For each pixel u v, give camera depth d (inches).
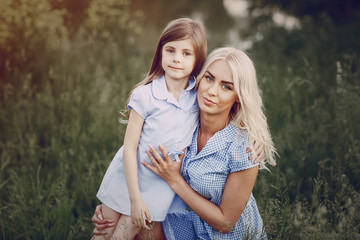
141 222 72.2
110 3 240.7
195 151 75.3
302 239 72.4
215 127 74.9
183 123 73.7
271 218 74.8
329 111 133.5
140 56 216.7
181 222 81.6
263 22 316.5
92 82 164.1
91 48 208.2
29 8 194.5
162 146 72.4
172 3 656.4
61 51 194.2
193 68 76.1
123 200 76.9
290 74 175.5
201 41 74.3
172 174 73.7
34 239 87.0
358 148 99.7
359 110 114.4
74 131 123.9
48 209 95.5
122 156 78.6
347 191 85.4
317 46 220.7
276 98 144.3
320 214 77.6
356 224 75.5
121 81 166.6
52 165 117.8
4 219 89.4
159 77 77.5
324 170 102.3
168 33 73.8
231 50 72.9
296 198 91.4
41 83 161.9
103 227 79.0
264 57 224.7
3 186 103.8
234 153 71.7
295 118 136.1
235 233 75.4
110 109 140.6
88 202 98.6
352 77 132.1
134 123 74.6
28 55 166.1
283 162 111.1
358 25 251.8
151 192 76.0
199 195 74.2
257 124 72.6
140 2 577.3
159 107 72.9
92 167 106.7
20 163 116.3
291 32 251.4
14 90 147.4
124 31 237.0
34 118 135.6
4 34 168.4
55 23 206.1
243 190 72.4
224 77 69.6
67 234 88.7
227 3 737.0
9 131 130.0
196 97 76.5
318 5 323.9
